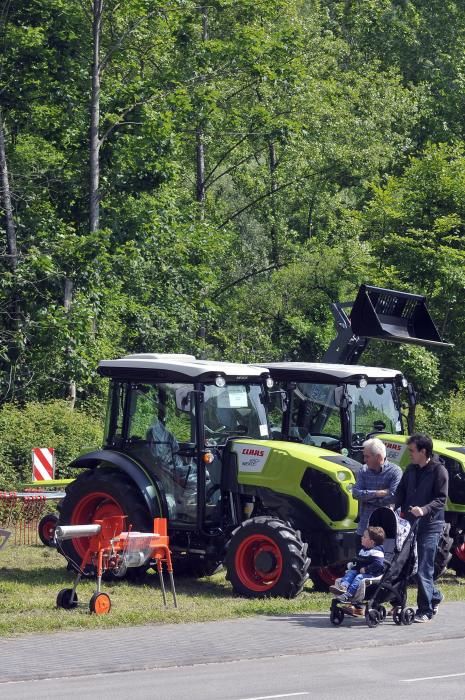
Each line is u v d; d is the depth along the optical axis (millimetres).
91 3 91250
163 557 41594
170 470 46906
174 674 30297
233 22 107750
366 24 157375
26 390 81875
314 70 128750
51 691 27828
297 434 52719
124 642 34312
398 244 97438
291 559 43031
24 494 59469
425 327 61469
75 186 91125
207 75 98562
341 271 114000
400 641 35531
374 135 127750
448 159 111812
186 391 46219
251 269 126000
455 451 53500
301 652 33625
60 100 89312
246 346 115750
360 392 52688
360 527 41688
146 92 92125
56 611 39375
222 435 47188
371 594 38219
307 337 114375
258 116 111812
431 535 39344
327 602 42375
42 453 65062
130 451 48000
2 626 35906
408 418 54625
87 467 49969
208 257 106062
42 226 87375
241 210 125625
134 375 48125
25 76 88312
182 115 94562
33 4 87062
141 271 96562
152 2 90562
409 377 90375
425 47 155625
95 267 84188
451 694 27875
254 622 38375
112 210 92688
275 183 127750
